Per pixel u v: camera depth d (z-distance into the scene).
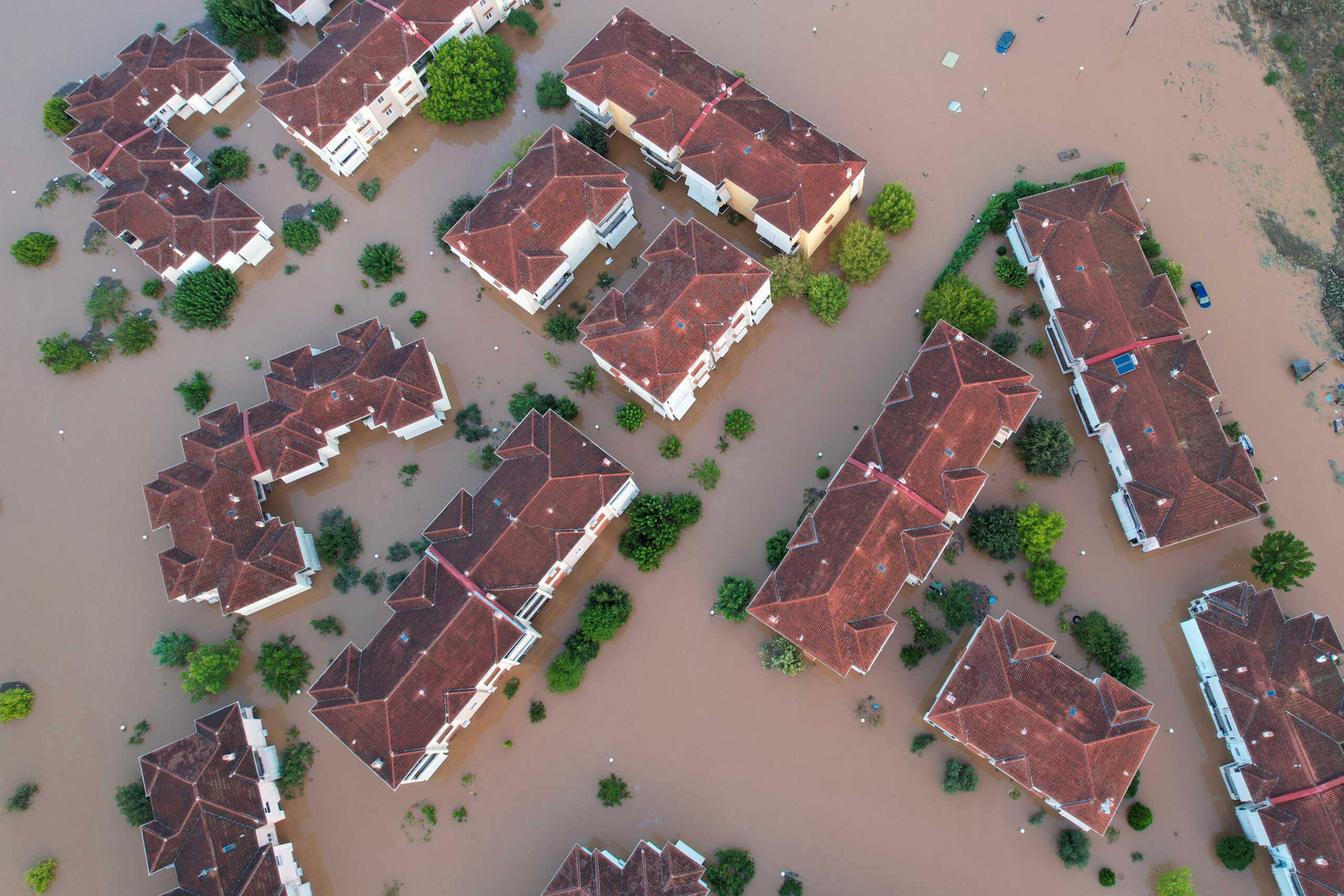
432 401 70.00
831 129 78.06
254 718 66.12
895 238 74.31
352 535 69.81
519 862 62.72
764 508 68.38
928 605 65.12
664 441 69.69
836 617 59.25
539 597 65.56
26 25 85.69
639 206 77.38
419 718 59.97
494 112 80.00
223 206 76.56
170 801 61.34
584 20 84.25
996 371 64.25
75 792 65.75
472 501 66.38
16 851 64.75
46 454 74.19
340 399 69.56
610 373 72.31
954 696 58.81
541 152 73.50
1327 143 73.75
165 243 74.81
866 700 63.69
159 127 81.19
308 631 68.44
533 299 71.56
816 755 62.94
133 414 75.12
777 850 61.44
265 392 75.56
